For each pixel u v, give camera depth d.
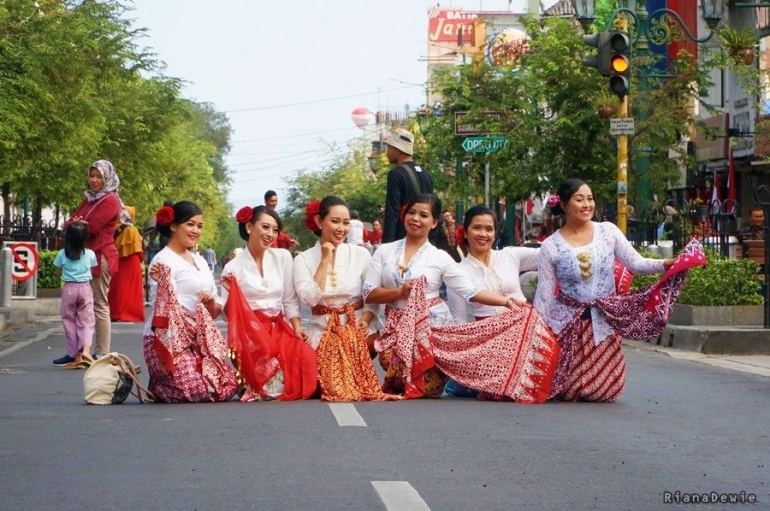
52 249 33.72
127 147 38.88
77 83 25.84
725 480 7.64
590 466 7.96
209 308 11.45
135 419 9.95
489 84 37.41
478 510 6.63
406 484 7.22
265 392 11.23
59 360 15.33
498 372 11.30
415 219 11.57
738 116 33.75
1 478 7.43
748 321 18.55
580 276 11.38
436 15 87.44
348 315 11.59
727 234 19.98
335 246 11.69
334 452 8.28
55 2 26.86
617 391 11.42
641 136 26.80
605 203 28.61
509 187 29.34
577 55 27.91
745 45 24.83
